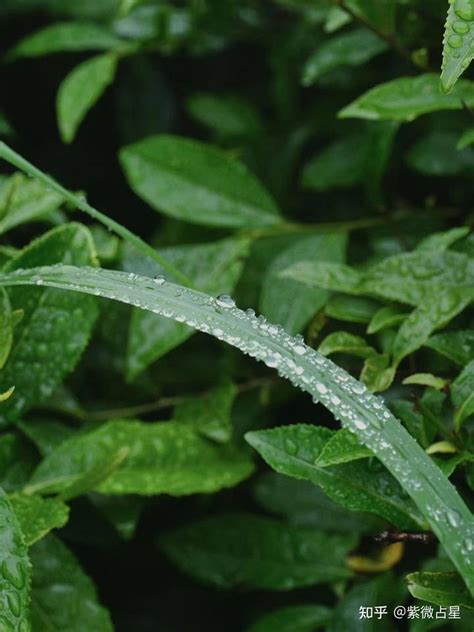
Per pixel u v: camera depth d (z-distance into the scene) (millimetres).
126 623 813
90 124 924
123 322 771
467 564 611
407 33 771
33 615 686
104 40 829
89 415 763
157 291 650
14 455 721
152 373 797
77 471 710
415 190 857
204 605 821
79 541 766
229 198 792
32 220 770
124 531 728
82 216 900
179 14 855
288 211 891
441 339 679
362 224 788
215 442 734
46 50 829
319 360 641
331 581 751
